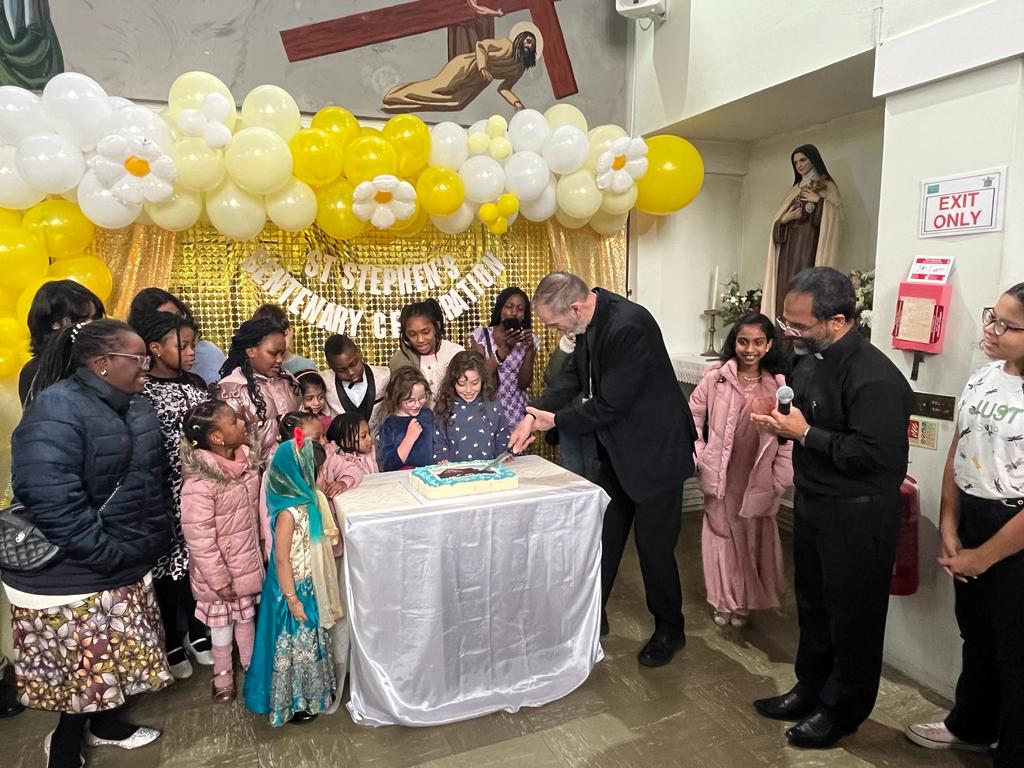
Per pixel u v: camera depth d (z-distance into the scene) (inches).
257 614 96.2
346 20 133.4
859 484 74.4
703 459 111.8
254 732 86.9
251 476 93.4
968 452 75.8
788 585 130.4
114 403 73.0
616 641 109.0
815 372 78.7
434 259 143.9
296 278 134.6
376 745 84.0
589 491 91.2
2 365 97.9
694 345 176.6
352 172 112.9
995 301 85.7
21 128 97.0
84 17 117.2
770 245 150.6
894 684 97.3
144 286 120.7
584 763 80.4
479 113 145.7
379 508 83.4
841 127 146.7
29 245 100.3
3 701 94.0
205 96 105.7
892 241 99.3
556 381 107.8
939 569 93.7
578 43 153.1
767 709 89.0
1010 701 71.3
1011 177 83.4
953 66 88.4
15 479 68.2
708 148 167.6
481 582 86.5
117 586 74.4
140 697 95.2
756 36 124.8
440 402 109.3
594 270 156.0
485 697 89.1
